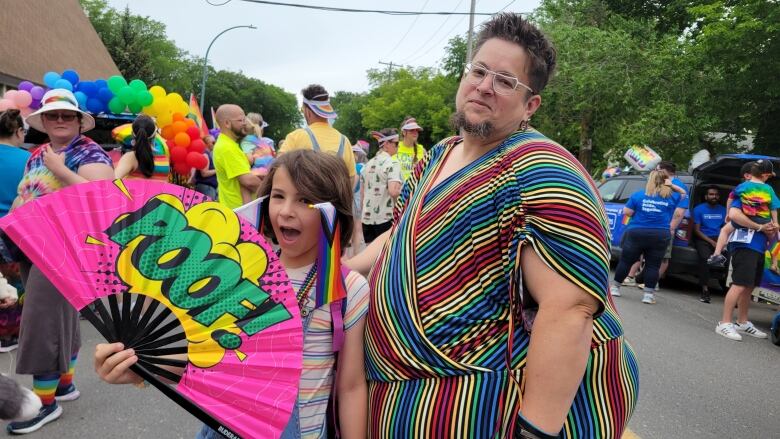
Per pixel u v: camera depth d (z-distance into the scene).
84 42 24.39
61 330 3.20
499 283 1.44
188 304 1.43
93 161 3.55
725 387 4.49
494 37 1.60
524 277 1.39
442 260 1.50
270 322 1.46
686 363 5.04
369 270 2.01
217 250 1.45
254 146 5.67
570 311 1.31
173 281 1.43
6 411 1.64
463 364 1.43
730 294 6.11
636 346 5.47
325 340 1.64
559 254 1.32
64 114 3.50
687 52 15.77
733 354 5.43
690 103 15.97
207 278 1.44
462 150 1.73
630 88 17.00
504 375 1.41
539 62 1.57
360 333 1.70
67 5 24.16
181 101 7.09
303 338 1.60
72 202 1.39
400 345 1.53
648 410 3.95
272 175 1.72
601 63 17.88
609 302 1.57
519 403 1.39
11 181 3.81
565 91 18.73
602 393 1.43
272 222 1.71
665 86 16.70
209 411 1.39
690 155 16.34
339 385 1.69
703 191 8.11
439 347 1.47
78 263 1.39
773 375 4.86
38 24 19.53
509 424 1.39
